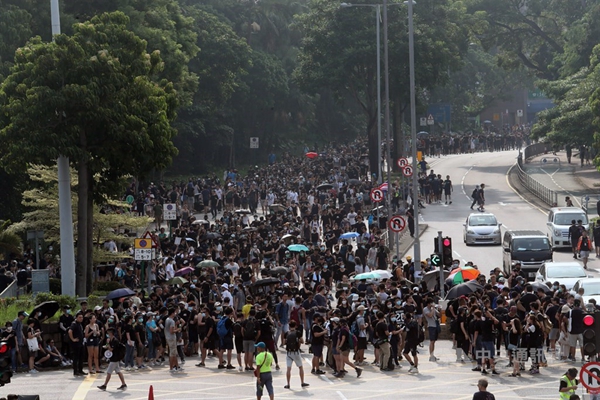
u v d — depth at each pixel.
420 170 163.62
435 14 189.50
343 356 59.31
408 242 119.69
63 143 78.69
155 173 179.62
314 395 54.09
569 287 79.38
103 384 57.12
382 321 61.41
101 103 81.25
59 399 53.25
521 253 96.12
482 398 42.97
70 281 79.75
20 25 116.56
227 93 195.00
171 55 131.62
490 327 59.12
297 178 159.25
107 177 87.75
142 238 76.50
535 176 184.12
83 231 83.88
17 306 73.69
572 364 61.12
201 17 188.50
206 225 111.00
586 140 168.00
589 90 168.62
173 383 57.78
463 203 153.88
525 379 57.12
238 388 56.25
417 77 177.75
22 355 62.34
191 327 65.06
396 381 57.72
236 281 76.19
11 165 81.12
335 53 178.50
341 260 93.38
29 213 94.56
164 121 84.75
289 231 108.06
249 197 143.88
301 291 72.38
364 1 178.38
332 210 121.12
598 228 106.25
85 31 82.44
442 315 73.25
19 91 80.25
